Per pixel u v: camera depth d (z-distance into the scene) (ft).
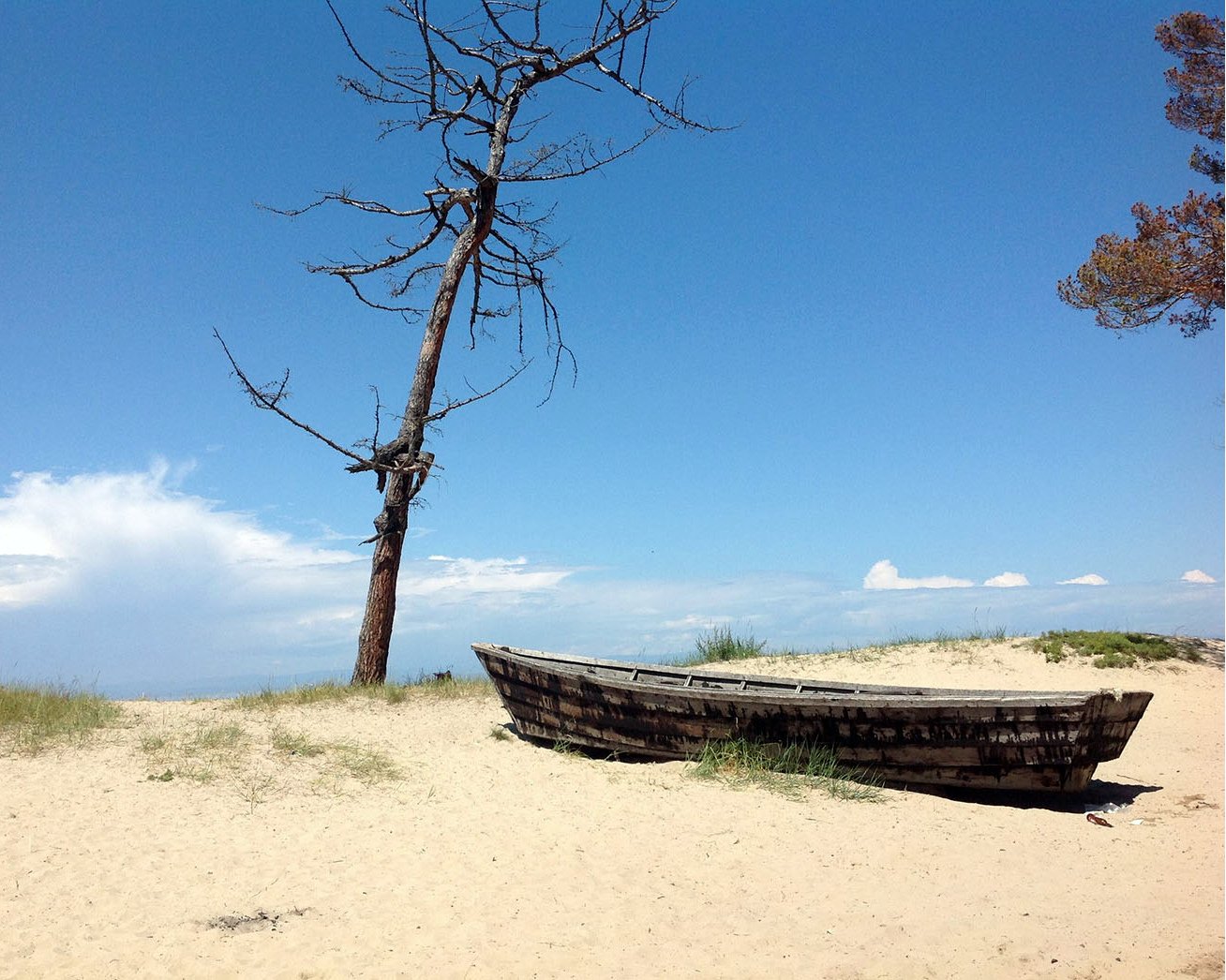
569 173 64.08
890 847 28.14
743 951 20.39
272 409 53.62
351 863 25.71
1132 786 36.76
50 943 19.83
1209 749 43.24
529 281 69.46
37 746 35.37
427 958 19.75
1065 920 22.00
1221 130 67.97
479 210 63.31
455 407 61.11
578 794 33.71
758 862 26.58
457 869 25.40
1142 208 64.34
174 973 18.76
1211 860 26.91
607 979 18.97
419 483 60.18
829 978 19.01
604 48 63.05
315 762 36.32
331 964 19.36
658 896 23.80
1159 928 21.22
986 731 33.19
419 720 46.44
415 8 61.57
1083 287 65.26
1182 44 67.87
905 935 21.22
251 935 20.71
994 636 67.26
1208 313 63.05
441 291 62.59
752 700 36.50
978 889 24.52
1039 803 33.91
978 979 18.83
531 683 42.01
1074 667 59.31
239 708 47.09
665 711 38.11
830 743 35.73
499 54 64.44
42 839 25.99
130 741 37.27
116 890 22.89
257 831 28.12
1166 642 63.82
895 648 65.72
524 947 20.43
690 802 32.63
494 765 38.04
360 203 63.10
